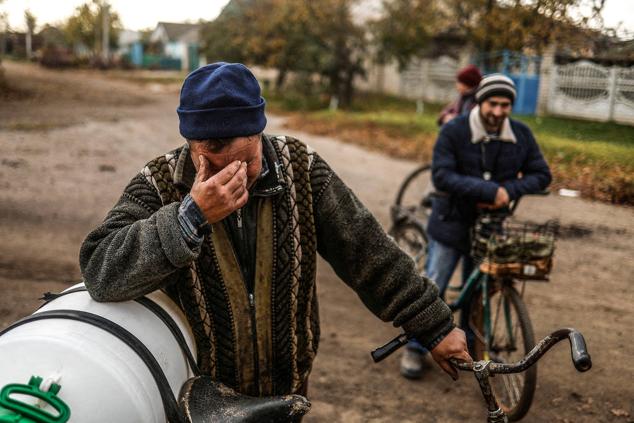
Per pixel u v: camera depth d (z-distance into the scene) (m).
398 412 3.26
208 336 1.68
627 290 3.96
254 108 1.49
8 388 1.27
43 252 5.34
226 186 1.42
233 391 1.60
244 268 1.67
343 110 19.09
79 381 1.33
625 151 3.74
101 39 55.88
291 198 1.66
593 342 3.66
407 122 14.69
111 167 9.23
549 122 4.74
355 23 19.83
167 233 1.42
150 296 1.63
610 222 3.75
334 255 1.76
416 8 18.52
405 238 4.99
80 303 1.53
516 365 1.52
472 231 3.35
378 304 1.77
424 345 1.75
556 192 3.71
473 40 12.15
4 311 4.16
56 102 19.59
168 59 53.38
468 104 5.76
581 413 3.16
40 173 8.57
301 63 20.17
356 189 8.06
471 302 3.48
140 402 1.38
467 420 3.19
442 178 3.31
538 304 4.16
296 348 1.75
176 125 15.02
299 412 1.55
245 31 23.36
